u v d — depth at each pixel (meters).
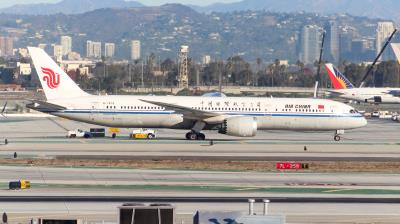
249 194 186.62
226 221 141.12
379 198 184.38
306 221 158.75
